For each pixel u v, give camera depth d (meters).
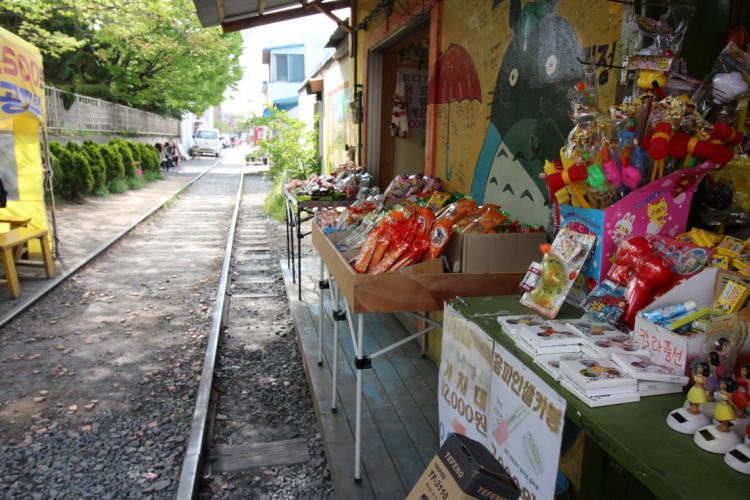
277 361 4.72
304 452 3.34
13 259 6.27
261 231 10.89
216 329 5.12
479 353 2.03
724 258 1.73
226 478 3.09
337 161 10.70
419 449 3.08
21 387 4.12
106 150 15.84
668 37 2.02
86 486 2.97
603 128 2.04
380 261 2.68
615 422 1.34
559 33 2.86
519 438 1.74
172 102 27.61
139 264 8.01
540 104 3.04
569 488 2.41
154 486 2.98
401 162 7.40
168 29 21.12
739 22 2.15
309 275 7.03
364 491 2.73
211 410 3.81
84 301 6.23
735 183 2.00
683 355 1.46
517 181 3.30
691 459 1.19
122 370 4.46
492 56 3.58
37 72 6.92
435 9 4.45
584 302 1.95
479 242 2.63
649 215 1.97
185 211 13.44
